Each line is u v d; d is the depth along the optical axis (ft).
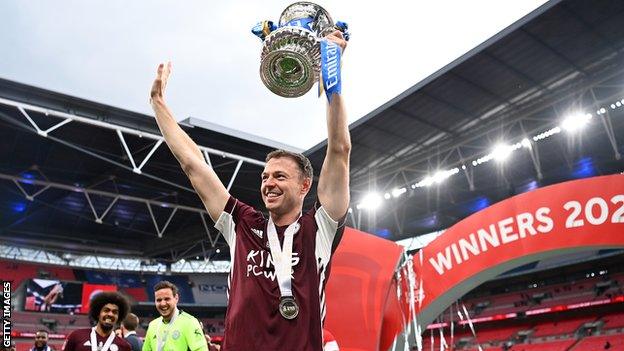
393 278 25.11
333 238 7.11
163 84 8.60
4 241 141.38
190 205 128.06
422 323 24.41
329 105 6.74
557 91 90.33
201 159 8.04
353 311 23.97
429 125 98.02
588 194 21.11
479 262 23.00
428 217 132.77
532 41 78.23
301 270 6.73
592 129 93.97
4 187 114.32
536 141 98.68
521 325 126.31
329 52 6.66
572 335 114.21
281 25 7.72
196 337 18.58
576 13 73.41
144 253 157.58
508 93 90.33
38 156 99.96
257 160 105.19
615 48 81.00
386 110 91.97
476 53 79.46
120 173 108.88
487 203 123.44
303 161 7.50
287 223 7.22
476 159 102.73
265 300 6.49
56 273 149.28
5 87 77.82
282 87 7.36
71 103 83.05
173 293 19.04
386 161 111.14
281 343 6.26
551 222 21.57
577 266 121.29
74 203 126.82
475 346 124.77
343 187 7.06
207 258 160.56
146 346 19.39
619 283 115.55
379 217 127.75
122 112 86.33
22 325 129.70
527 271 124.06
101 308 19.31
